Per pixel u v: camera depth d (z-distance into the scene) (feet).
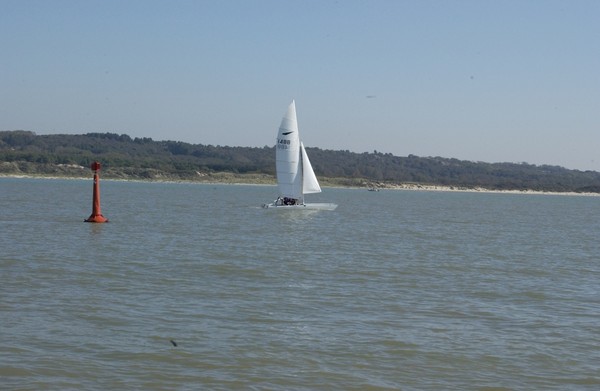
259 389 50.24
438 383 52.39
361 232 187.32
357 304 79.05
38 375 51.52
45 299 76.84
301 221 227.61
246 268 106.22
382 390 50.67
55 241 136.87
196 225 195.93
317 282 94.22
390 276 101.50
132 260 111.45
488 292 89.56
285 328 66.74
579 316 75.10
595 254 144.56
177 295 81.56
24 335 61.36
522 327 69.31
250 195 529.04
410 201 516.73
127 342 60.29
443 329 67.77
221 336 63.16
